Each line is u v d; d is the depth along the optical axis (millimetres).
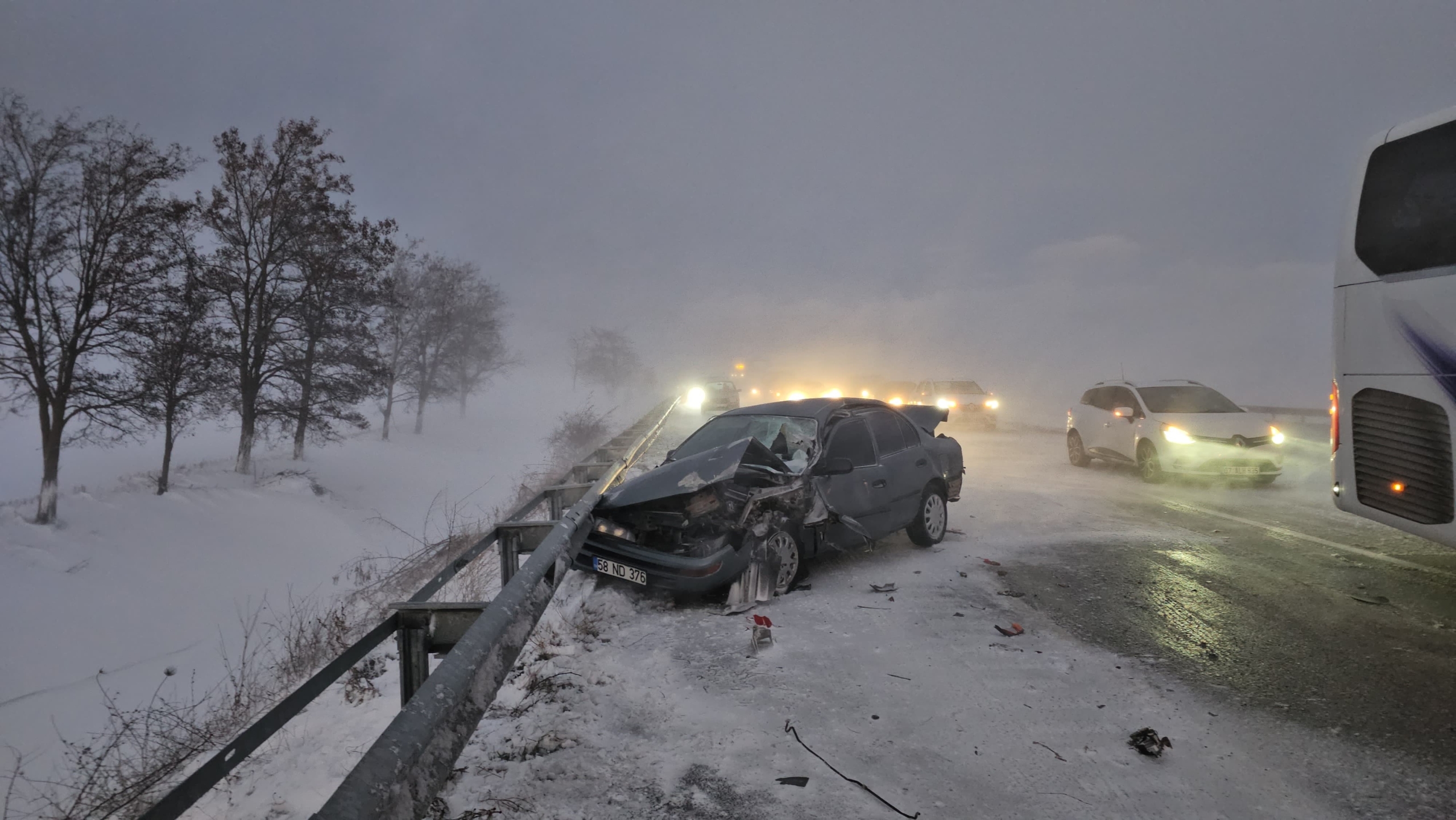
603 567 6035
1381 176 5699
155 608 14273
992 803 3152
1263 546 7789
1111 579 6660
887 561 7438
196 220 22938
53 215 19266
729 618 5660
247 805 3328
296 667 5652
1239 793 3207
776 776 3381
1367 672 4453
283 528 20547
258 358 26438
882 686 4387
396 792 2154
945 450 8383
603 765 3465
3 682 10539
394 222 28297
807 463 6625
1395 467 5535
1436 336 5238
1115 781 3318
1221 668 4586
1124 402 13578
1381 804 3105
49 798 4812
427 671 3719
